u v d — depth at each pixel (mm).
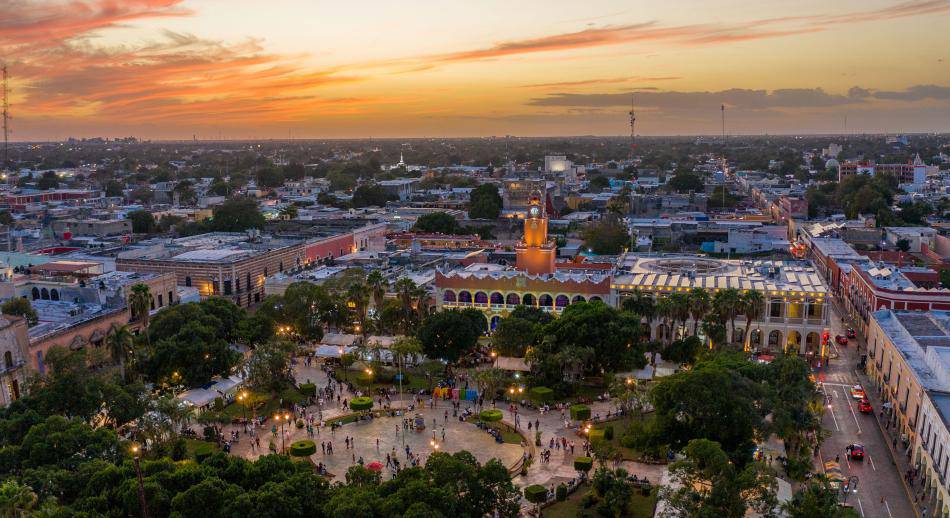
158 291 162750
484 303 166250
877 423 116812
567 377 131375
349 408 122375
